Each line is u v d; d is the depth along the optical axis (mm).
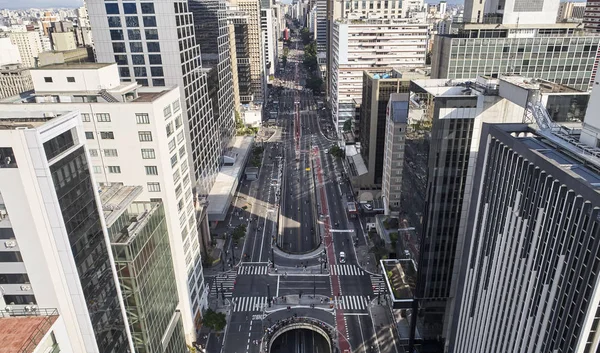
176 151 98000
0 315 54875
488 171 73438
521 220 61719
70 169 52781
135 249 73000
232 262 143875
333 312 121125
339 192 196000
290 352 115875
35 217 50125
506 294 66875
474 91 91438
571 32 136250
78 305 55688
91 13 125938
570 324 50844
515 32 135625
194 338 108438
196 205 136625
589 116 60156
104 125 87812
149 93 101062
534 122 73312
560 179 52406
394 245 141375
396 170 152875
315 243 160250
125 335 68000
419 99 98625
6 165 47781
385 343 110438
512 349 65125
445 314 105000
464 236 89375
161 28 126125
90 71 92375
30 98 91938
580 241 48562
